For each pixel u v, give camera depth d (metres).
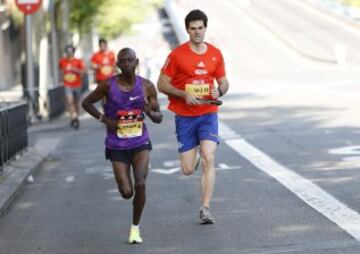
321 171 33.59
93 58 59.62
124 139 22.58
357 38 186.75
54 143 49.72
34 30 68.69
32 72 62.72
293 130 50.91
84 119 68.69
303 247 20.70
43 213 27.53
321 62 153.38
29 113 62.59
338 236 21.73
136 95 22.44
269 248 20.81
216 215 25.59
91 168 38.69
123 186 22.42
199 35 24.16
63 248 22.25
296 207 26.12
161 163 39.00
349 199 27.08
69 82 59.41
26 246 22.64
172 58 24.42
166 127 57.75
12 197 30.05
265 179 32.28
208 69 24.34
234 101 79.81
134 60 22.27
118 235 23.53
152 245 22.03
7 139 36.34
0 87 113.38
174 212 26.52
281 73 136.75
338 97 78.38
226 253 20.56
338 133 48.00
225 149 42.81
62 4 86.62
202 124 24.73
